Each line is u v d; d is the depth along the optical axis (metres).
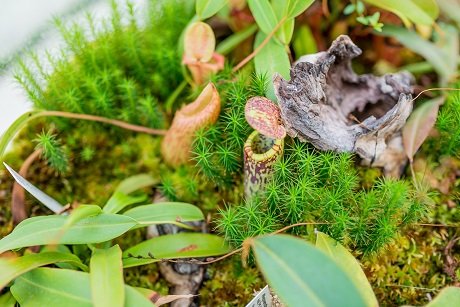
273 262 0.30
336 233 0.37
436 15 0.43
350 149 0.39
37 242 0.35
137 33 0.47
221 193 0.44
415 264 0.41
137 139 0.48
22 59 0.48
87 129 0.48
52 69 0.47
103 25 0.46
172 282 0.41
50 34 0.50
